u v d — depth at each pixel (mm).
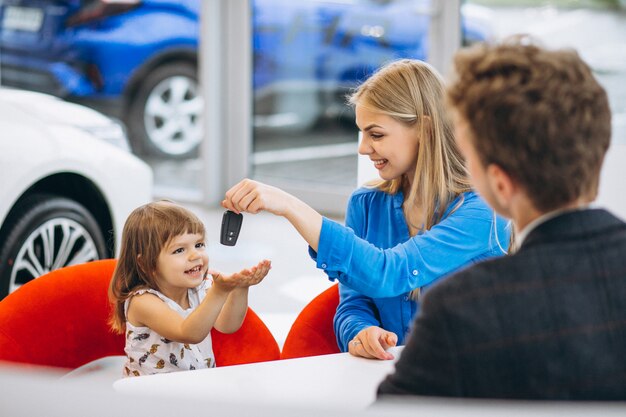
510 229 1814
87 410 734
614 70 4262
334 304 2094
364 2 5094
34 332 1882
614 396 927
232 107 5621
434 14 4746
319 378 1489
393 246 1898
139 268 1878
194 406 717
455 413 717
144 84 5918
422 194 1824
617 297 940
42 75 6039
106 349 1978
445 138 1791
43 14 5957
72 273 1959
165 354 1860
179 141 5926
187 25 5719
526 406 730
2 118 3197
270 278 4172
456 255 1737
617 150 2510
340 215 5391
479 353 927
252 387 1437
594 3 4277
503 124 959
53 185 3396
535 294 937
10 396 751
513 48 1002
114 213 3475
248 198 1598
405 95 1761
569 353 921
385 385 985
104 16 5867
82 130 3465
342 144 5355
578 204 994
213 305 1729
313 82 5398
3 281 3104
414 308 1855
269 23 5465
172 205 1919
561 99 946
